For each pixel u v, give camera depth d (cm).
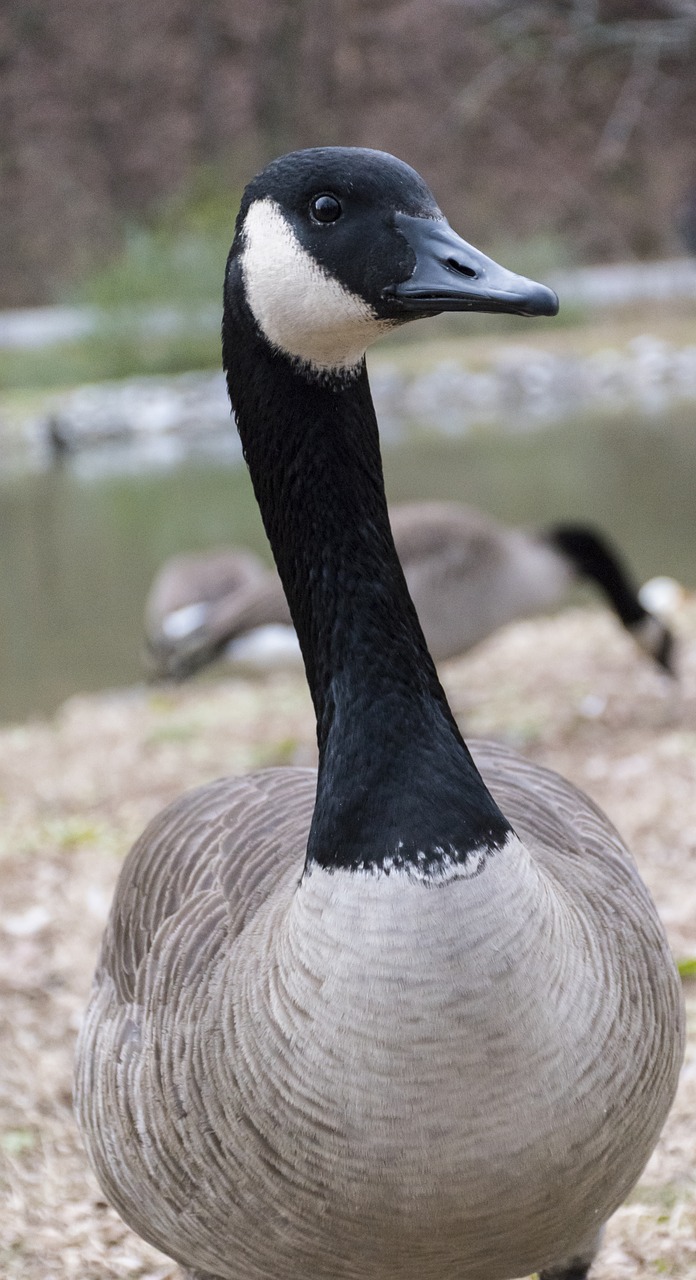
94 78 4888
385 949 324
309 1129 331
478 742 497
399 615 362
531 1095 327
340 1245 346
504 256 3731
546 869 378
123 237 4791
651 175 4712
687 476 2181
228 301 380
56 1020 707
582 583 1166
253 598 1091
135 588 1853
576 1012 334
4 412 3123
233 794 449
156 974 385
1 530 2275
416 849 330
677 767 940
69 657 1569
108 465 2834
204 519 2238
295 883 371
